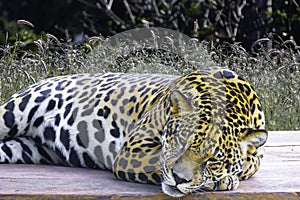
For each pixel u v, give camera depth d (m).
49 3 35.41
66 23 33.91
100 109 8.87
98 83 9.27
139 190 7.60
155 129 7.86
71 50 14.66
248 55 15.96
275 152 10.14
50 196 7.46
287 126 14.33
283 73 15.23
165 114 7.80
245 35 23.06
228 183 7.52
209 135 7.15
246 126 7.60
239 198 7.50
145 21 24.44
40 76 14.06
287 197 7.60
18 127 9.29
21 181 8.05
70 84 9.39
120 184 7.89
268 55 15.38
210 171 7.21
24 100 9.31
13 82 13.84
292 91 14.63
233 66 14.91
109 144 8.73
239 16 23.53
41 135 9.28
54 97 9.27
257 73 14.74
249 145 7.48
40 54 15.10
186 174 7.03
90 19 27.08
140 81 8.98
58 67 14.45
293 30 23.33
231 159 7.30
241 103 7.75
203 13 24.86
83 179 8.19
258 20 23.17
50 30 32.97
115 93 8.91
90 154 8.90
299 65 15.56
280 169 8.91
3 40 17.88
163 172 7.26
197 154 7.06
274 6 23.09
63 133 9.06
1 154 9.20
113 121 8.73
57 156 9.30
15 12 35.56
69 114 9.07
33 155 9.34
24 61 14.76
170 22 24.50
